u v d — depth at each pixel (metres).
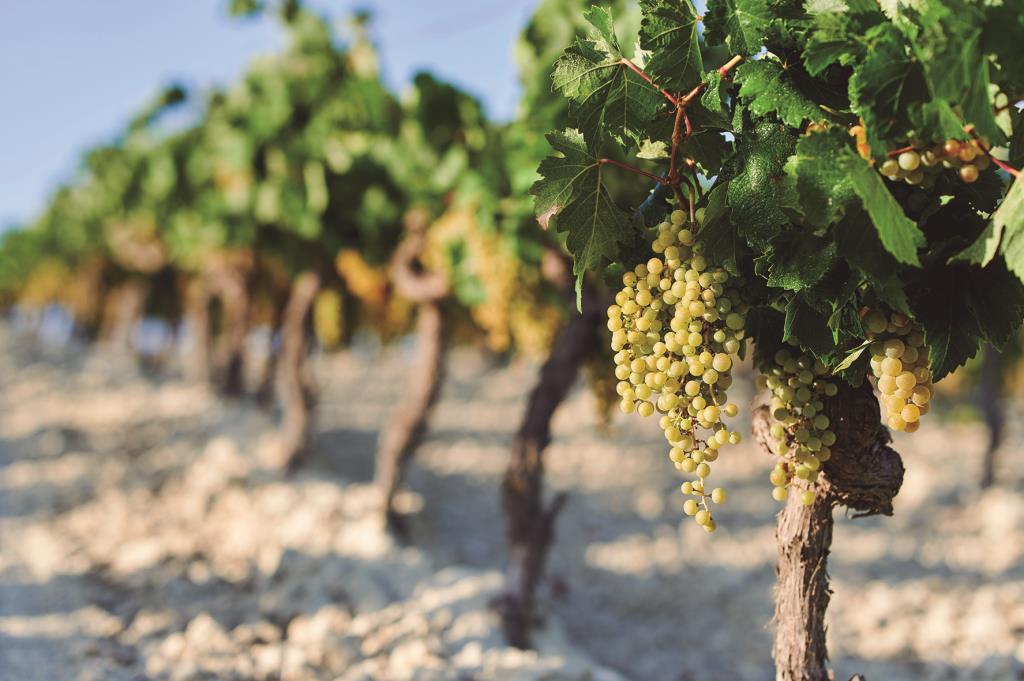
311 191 3.54
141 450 4.82
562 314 2.76
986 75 1.10
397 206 3.49
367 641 2.30
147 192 5.66
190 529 3.45
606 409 2.36
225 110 4.08
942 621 2.62
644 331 1.30
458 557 3.57
